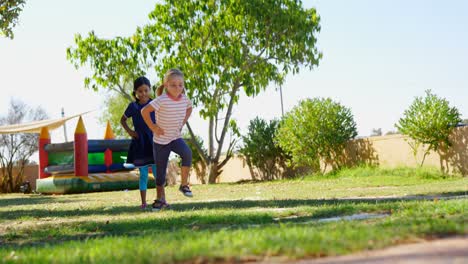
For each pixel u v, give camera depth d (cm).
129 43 2164
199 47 2170
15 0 1380
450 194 810
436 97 1580
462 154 1519
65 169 1867
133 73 2178
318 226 369
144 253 283
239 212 580
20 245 433
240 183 1986
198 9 2111
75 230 508
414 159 1672
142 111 670
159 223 515
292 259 250
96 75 2177
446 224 316
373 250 261
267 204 732
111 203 995
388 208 525
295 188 1306
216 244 290
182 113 682
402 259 232
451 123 1549
